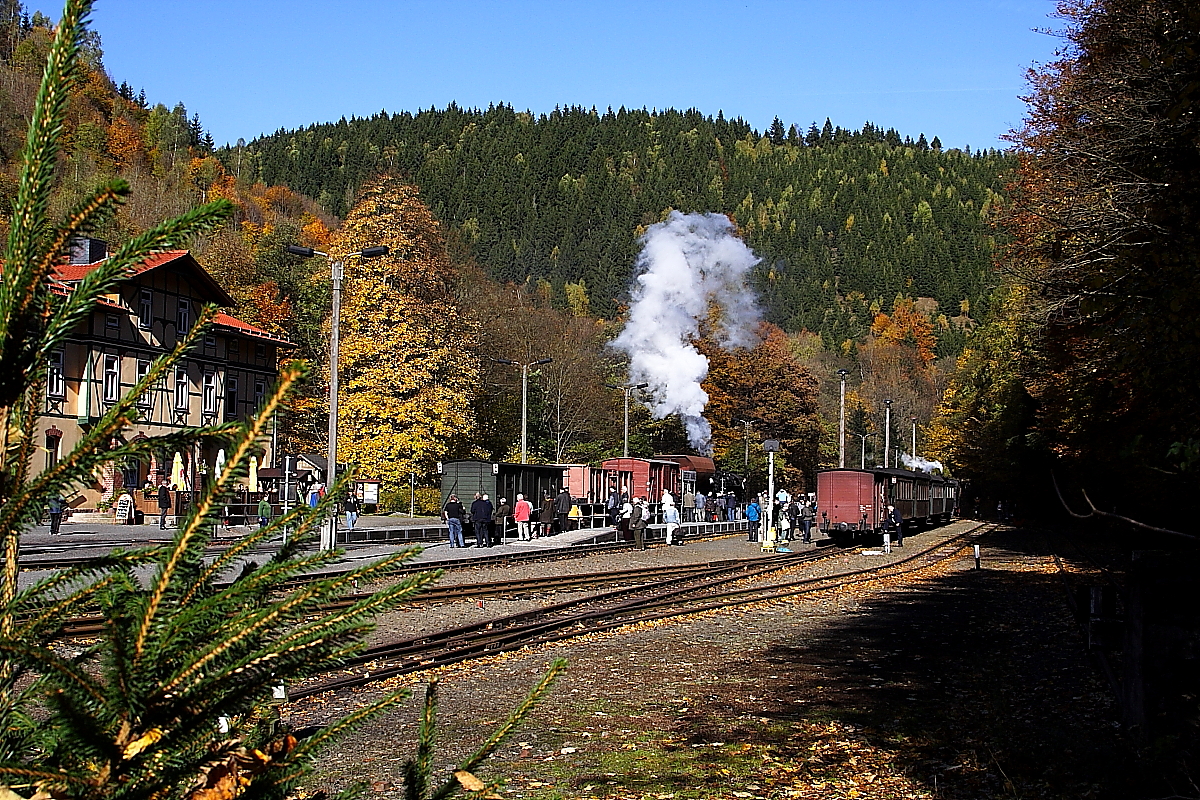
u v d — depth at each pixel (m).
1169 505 20.22
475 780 2.64
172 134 97.06
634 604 21.84
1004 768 9.21
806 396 82.44
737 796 8.50
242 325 51.50
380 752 9.80
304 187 171.38
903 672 14.51
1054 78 21.73
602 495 50.31
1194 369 8.91
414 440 50.16
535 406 62.78
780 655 15.98
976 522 68.44
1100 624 10.81
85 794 2.06
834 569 32.28
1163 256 8.87
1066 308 19.27
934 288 171.00
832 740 10.45
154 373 2.20
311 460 49.19
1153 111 13.77
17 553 2.15
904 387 112.31
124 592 2.21
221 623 2.22
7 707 2.25
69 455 2.06
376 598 2.34
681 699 12.53
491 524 37.94
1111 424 20.94
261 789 2.40
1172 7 9.01
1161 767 8.21
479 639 16.72
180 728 2.18
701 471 62.25
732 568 31.27
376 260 51.19
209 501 2.10
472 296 62.84
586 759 9.62
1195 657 9.06
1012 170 25.02
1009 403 46.09
